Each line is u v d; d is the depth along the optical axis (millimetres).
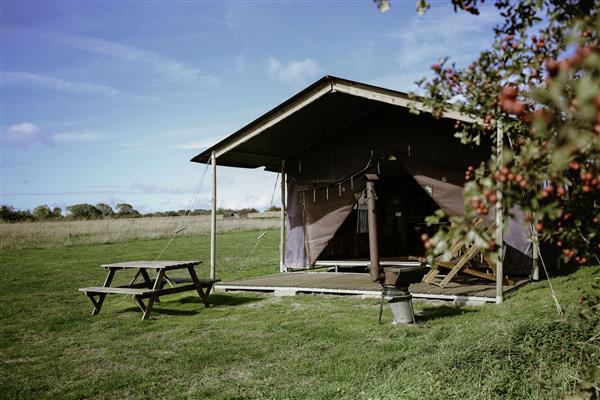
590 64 1272
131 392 4387
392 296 6312
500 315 6344
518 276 9633
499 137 4762
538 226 1731
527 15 2254
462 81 2271
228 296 9547
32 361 5465
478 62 2195
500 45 2246
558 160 1350
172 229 32500
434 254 1725
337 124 10789
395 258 12234
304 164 11734
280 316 7328
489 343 4426
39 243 23797
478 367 3896
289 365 4855
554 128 1483
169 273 13742
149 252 19828
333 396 3939
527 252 8828
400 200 14344
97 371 5020
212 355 5328
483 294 7551
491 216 7621
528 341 4293
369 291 8562
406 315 6305
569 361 3633
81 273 13805
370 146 10469
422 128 9734
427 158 9602
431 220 1734
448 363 4086
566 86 1476
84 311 8438
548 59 2076
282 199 12414
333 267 13609
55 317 7898
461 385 3623
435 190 9234
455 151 9250
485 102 2215
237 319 7297
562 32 1984
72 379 4797
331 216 11055
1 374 5004
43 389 4531
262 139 10531
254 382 4449
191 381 4605
